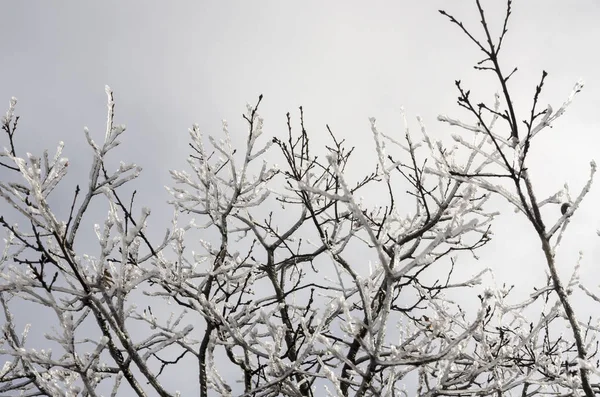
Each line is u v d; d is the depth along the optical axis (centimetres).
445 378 468
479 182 490
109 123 535
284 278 796
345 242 662
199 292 565
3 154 466
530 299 512
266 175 707
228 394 581
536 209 471
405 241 588
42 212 441
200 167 680
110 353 518
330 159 374
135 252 572
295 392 539
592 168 470
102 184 523
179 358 563
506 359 541
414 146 548
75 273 471
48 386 501
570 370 552
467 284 654
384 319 401
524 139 476
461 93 452
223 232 670
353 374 610
